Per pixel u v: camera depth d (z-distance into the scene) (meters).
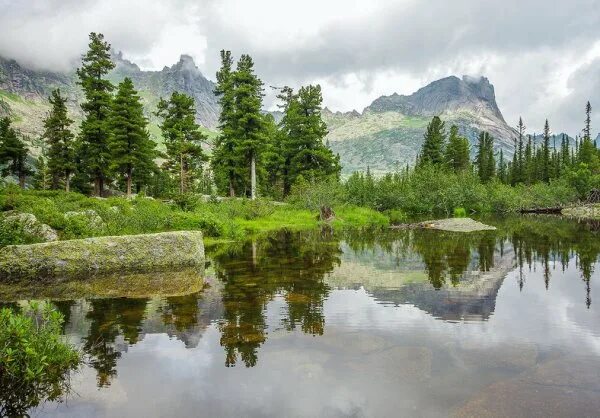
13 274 11.82
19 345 5.36
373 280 11.29
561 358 5.78
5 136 62.28
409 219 41.44
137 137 43.38
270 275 12.04
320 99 52.75
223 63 52.94
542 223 34.28
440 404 4.48
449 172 61.22
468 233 25.75
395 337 6.69
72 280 11.38
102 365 5.64
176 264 13.57
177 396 4.75
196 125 46.06
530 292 9.86
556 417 4.18
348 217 38.22
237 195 53.44
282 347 6.24
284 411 4.38
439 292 9.89
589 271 12.60
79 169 49.38
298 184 45.62
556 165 85.38
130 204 27.27
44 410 4.52
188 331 7.02
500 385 4.93
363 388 4.88
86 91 46.19
